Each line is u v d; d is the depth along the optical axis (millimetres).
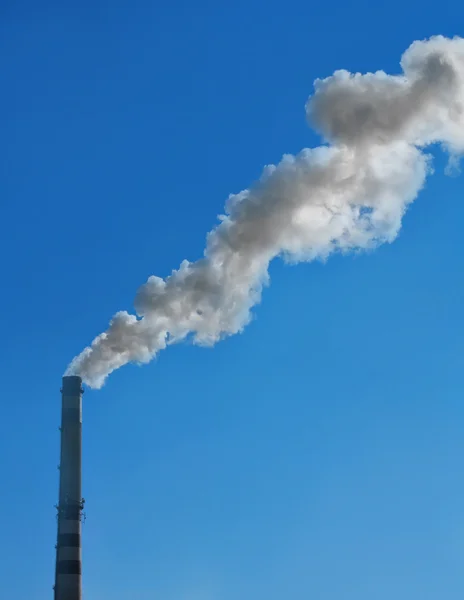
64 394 90938
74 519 85625
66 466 87562
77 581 83562
